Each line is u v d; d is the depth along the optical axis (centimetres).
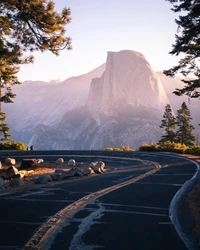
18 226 792
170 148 4769
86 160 3609
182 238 725
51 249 633
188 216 933
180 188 1455
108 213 951
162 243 688
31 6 1608
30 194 1280
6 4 1606
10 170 2034
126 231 773
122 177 1948
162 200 1164
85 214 933
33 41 1716
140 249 647
